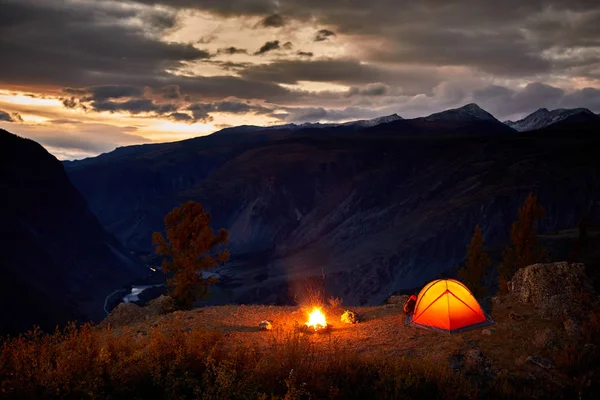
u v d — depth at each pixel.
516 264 29.52
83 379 8.54
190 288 24.81
